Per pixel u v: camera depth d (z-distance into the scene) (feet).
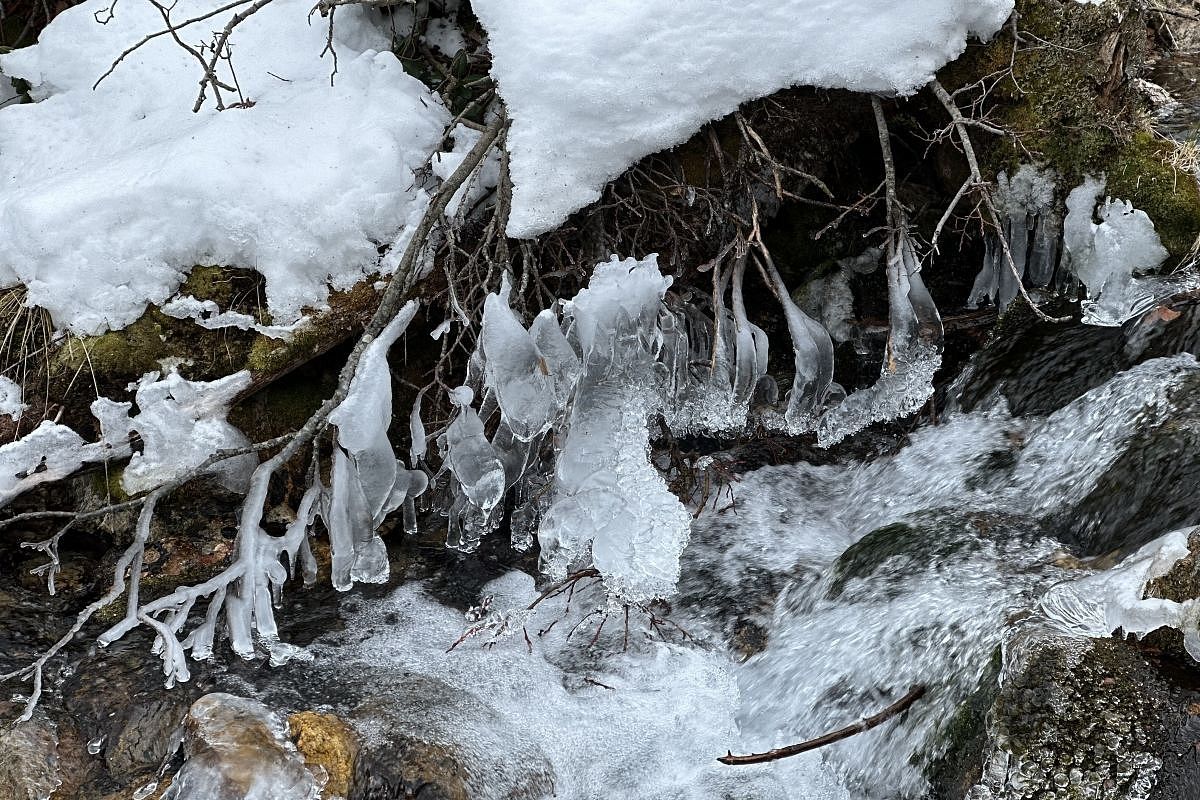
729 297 15.19
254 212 12.12
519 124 12.32
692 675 11.68
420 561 13.39
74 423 12.50
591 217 13.47
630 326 12.21
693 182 13.44
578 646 12.14
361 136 12.71
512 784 10.19
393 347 13.64
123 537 12.87
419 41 14.64
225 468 12.99
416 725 10.51
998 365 13.82
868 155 15.33
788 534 13.51
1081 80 13.26
